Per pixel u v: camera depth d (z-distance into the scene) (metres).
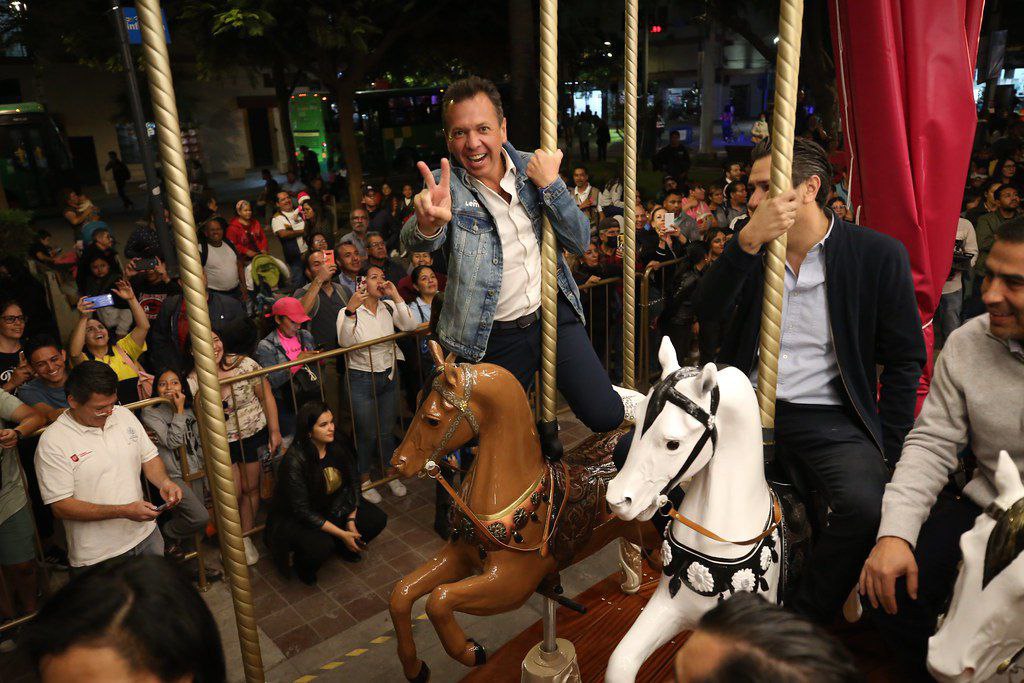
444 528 5.27
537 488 2.78
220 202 23.66
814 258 2.48
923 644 2.40
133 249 8.27
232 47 13.94
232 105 30.00
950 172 2.98
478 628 4.27
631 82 3.34
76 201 11.77
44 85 25.67
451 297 2.65
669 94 39.66
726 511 2.18
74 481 3.87
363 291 5.72
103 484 3.92
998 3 23.42
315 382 5.59
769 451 2.32
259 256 8.52
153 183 8.32
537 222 2.66
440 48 15.95
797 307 2.54
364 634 4.37
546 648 2.97
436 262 2.97
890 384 2.54
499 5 14.41
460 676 3.91
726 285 2.30
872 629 2.78
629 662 2.19
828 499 2.42
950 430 2.27
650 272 7.09
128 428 4.07
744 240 2.21
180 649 1.21
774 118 2.09
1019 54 26.48
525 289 2.71
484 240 2.59
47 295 9.19
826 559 2.40
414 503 5.81
